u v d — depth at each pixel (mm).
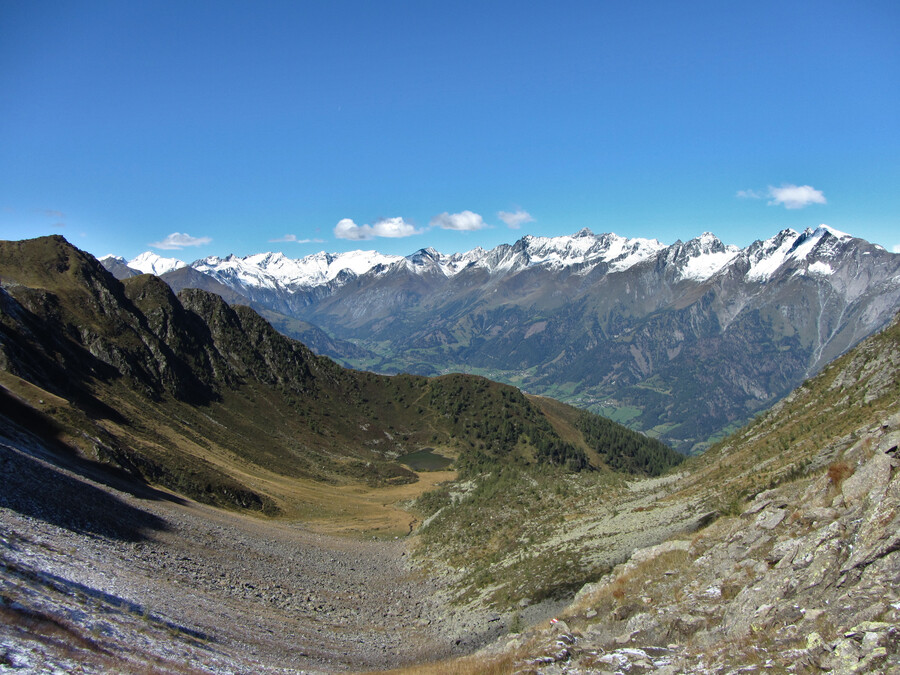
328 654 36250
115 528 46531
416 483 141625
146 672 18594
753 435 73188
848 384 63656
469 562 60688
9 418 62312
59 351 114500
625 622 26312
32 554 28422
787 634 17391
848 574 18078
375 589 58094
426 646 40719
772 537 25812
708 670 17734
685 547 32250
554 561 48281
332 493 118062
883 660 13633
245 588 46781
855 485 23953
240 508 86938
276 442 145875
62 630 19062
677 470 78188
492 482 86250
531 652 25078
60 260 148375
